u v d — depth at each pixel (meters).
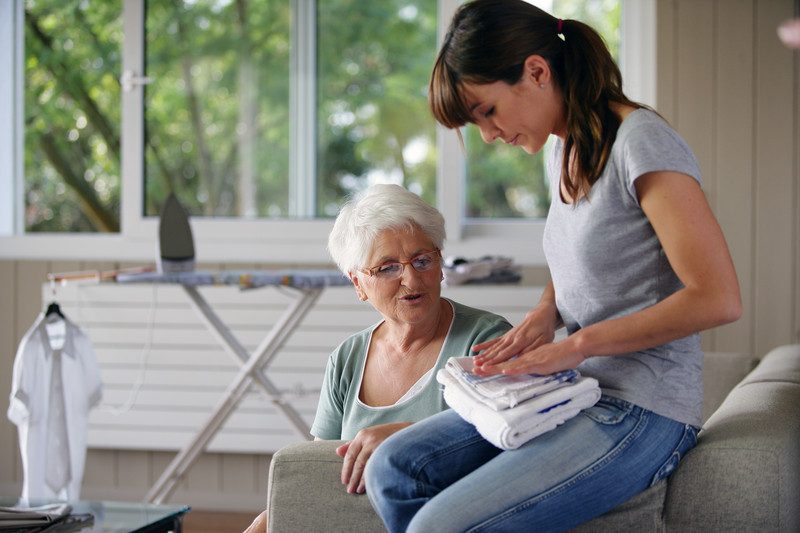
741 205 3.58
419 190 3.92
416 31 3.90
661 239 1.41
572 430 1.44
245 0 3.96
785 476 1.45
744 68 3.56
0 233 4.14
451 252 3.87
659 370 1.49
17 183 4.16
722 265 1.37
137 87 3.98
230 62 3.98
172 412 3.82
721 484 1.47
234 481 3.92
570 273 1.56
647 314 1.40
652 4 3.67
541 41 1.51
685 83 3.59
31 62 4.14
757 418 1.58
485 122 1.56
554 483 1.40
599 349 1.43
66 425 3.02
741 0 3.55
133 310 3.84
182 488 3.95
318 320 3.75
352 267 1.85
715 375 2.71
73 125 4.13
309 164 3.97
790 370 2.18
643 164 1.41
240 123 3.99
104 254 4.02
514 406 1.43
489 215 3.95
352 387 1.89
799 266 3.55
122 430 3.86
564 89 1.54
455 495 1.39
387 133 3.93
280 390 3.76
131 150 3.99
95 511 2.19
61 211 4.14
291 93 3.96
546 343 1.62
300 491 1.60
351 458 1.59
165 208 3.09
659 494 1.49
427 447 1.50
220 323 3.21
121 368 3.85
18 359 2.96
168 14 3.98
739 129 3.57
